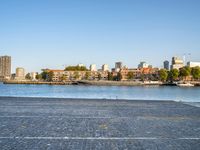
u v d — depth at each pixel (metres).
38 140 12.32
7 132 14.08
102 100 39.19
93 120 18.73
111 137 13.16
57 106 28.83
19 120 18.34
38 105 29.73
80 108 27.00
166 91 109.06
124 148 11.07
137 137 13.27
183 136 13.70
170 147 11.38
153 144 11.88
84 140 12.44
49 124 16.77
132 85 197.12
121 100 39.88
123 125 16.77
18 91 104.88
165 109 27.34
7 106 28.17
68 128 15.42
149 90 119.31
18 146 11.15
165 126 16.69
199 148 11.30
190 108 28.72
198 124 17.69
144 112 24.30
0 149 10.63
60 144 11.60
